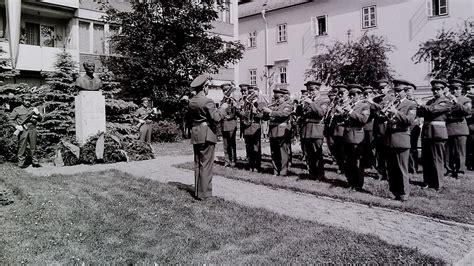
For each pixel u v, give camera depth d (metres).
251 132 10.11
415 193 7.48
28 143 10.82
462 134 9.23
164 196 7.04
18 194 7.08
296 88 32.50
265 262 4.11
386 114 7.05
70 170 10.16
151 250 4.42
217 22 28.88
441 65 20.42
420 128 9.98
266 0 35.41
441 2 23.66
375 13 26.78
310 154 8.98
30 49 20.11
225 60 20.53
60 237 4.80
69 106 13.92
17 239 4.71
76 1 21.69
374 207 6.62
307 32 31.48
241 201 6.98
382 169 8.95
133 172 10.05
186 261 4.11
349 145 7.76
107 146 11.80
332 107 10.69
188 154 14.28
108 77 16.12
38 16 22.17
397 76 25.67
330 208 6.59
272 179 8.77
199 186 6.84
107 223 5.39
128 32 18.08
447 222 5.73
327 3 29.88
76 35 22.34
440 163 7.85
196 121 6.80
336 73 24.48
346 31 28.67
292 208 6.55
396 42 25.78
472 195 7.28
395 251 4.49
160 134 18.80
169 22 18.44
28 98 13.65
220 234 5.00
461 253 4.60
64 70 14.65
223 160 12.45
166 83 19.14
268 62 34.62
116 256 4.22
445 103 7.86
